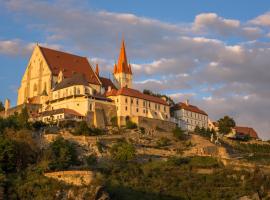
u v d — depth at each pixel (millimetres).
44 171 195250
